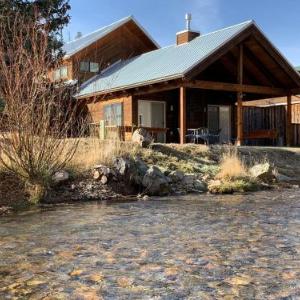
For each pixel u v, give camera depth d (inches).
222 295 179.9
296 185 570.6
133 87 864.3
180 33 1001.5
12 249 245.3
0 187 426.0
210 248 246.4
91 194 451.8
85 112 1011.3
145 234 279.9
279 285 190.7
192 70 784.9
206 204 410.0
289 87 952.9
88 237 272.2
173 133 987.3
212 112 1037.8
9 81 437.1
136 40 1226.6
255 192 510.3
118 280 196.7
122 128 721.6
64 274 204.7
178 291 184.2
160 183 481.7
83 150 510.3
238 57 880.9
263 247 248.2
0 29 600.4
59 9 932.0
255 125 1095.6
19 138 432.8
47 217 341.7
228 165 568.4
